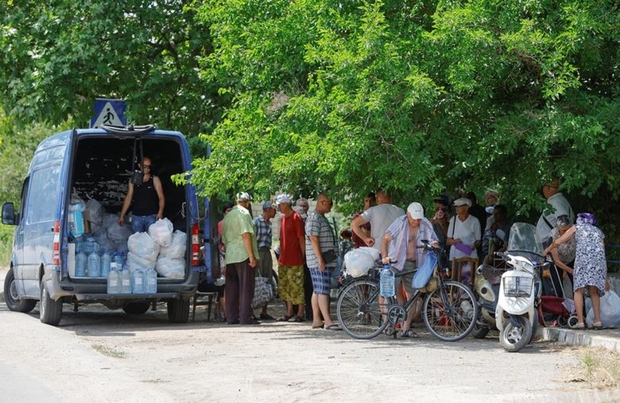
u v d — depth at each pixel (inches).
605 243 727.7
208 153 679.1
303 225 714.8
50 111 849.5
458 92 592.4
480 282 584.7
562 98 603.5
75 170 743.7
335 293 896.3
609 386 413.7
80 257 659.4
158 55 888.9
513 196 658.2
